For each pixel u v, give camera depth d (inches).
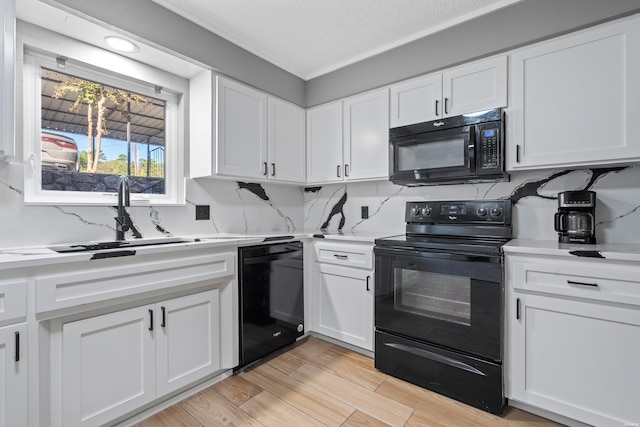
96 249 66.0
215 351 74.5
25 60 64.4
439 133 81.7
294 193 124.2
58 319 51.5
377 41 91.1
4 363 45.5
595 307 55.7
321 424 60.9
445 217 87.8
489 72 76.5
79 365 53.4
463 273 67.5
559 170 76.4
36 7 58.4
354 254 88.7
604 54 62.8
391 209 105.2
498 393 63.6
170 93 89.1
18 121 63.0
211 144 84.8
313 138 112.5
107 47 72.8
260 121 97.2
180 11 75.8
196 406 66.5
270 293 86.4
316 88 111.7
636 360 52.4
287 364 84.5
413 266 74.6
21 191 62.1
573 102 66.1
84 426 53.8
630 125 60.2
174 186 89.2
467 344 67.2
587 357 56.6
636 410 52.4
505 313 64.6
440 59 83.5
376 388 73.4
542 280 60.7
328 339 99.1
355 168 101.3
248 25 83.0
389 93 93.8
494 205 81.3
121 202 71.5
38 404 48.9
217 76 85.2
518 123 72.6
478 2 73.5
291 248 93.1
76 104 72.5
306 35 87.8
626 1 60.4
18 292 46.6
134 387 60.4
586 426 58.3
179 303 67.5
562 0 66.8
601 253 54.4
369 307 85.7
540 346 61.2
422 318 73.6
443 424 60.9
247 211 106.4
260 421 61.8
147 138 84.8
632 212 68.2
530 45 71.8
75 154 72.2
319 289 97.5
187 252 67.9
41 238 64.4
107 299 55.6
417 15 78.7
